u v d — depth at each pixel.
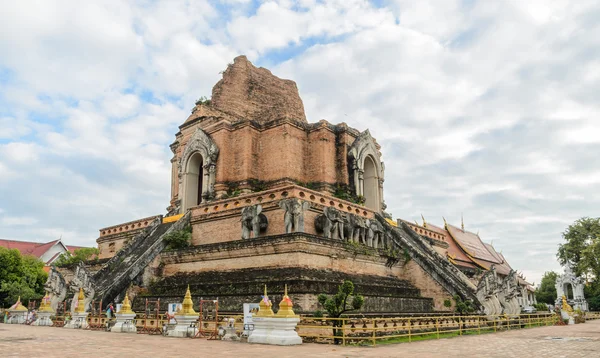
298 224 27.81
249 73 52.53
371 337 18.47
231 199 32.97
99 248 44.19
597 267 55.16
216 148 40.09
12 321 34.03
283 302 18.83
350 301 24.44
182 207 41.84
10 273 48.72
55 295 33.12
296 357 14.02
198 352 15.04
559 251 63.69
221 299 25.89
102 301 28.66
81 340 19.08
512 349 17.20
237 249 28.59
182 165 42.84
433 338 22.34
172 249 32.94
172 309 25.33
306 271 25.50
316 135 40.38
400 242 34.28
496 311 29.81
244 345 17.67
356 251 29.70
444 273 31.91
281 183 38.19
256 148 40.38
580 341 20.70
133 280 30.97
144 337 21.00
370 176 43.81
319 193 30.84
